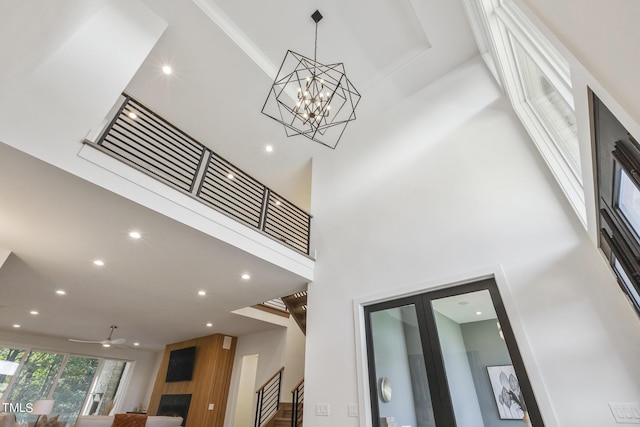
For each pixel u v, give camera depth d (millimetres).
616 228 1808
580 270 2545
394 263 3719
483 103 3982
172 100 5090
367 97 5285
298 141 5891
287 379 6422
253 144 5969
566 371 2320
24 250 3580
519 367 2541
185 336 7875
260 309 6578
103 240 3410
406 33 4520
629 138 1210
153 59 4473
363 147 5180
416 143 4422
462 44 4410
